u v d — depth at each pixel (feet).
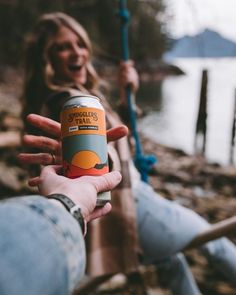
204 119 19.86
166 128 54.03
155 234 6.73
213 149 38.68
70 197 2.51
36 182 3.27
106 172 3.36
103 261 6.32
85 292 6.72
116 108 9.34
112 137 4.09
